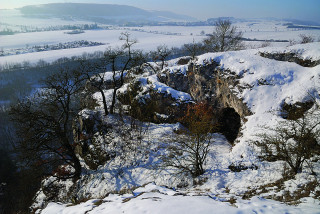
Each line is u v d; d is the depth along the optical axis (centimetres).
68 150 2473
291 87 2216
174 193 1178
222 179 1706
